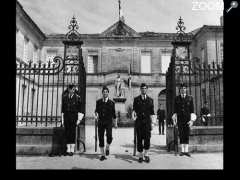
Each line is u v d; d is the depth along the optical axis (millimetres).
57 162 6434
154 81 28703
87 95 27938
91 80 28094
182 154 7297
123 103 24297
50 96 25922
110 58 30688
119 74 25578
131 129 19625
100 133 6848
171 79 8281
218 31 26125
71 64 8000
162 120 15016
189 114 7395
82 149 8117
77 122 7551
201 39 28000
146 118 6609
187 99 7488
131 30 30891
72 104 7488
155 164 6172
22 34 23984
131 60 30703
